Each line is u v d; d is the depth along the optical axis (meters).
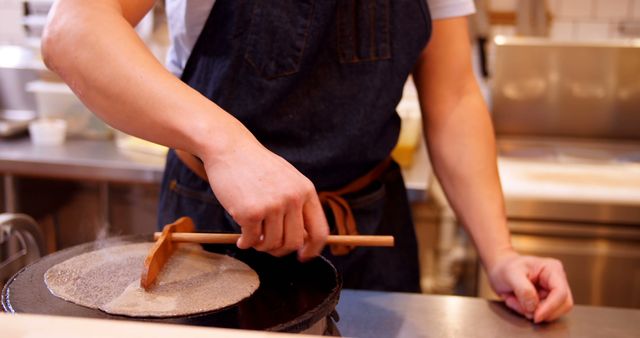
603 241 1.68
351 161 0.93
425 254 2.36
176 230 0.72
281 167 0.60
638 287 1.69
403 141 1.84
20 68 2.32
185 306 0.60
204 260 0.71
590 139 2.24
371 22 0.89
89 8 0.66
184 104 0.62
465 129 0.96
